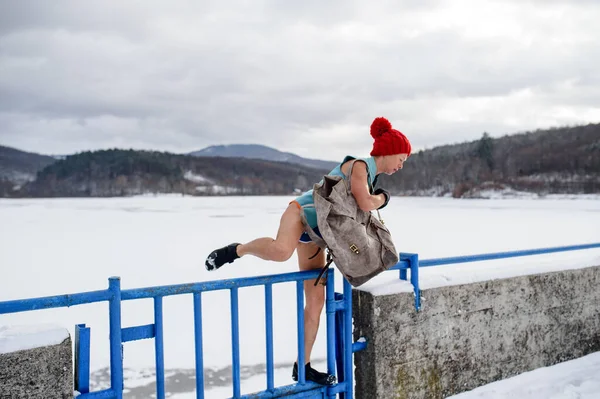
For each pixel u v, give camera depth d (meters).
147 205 69.50
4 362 2.14
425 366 3.39
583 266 4.36
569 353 4.22
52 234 24.31
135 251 17.20
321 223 2.72
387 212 44.16
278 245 2.69
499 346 3.78
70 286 11.15
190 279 11.47
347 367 3.13
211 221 33.72
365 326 3.23
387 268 2.88
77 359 2.38
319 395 3.04
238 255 2.71
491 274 3.78
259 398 2.82
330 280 3.04
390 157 2.86
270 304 2.85
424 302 3.38
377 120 2.95
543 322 4.06
